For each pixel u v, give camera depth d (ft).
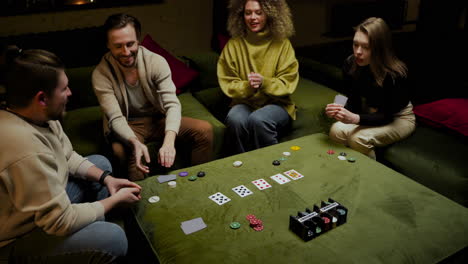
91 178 6.17
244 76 9.34
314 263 4.76
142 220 5.64
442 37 14.80
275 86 8.79
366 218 5.59
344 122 7.89
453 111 8.55
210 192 6.18
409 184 6.41
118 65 7.73
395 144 8.20
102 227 5.30
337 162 7.05
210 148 8.50
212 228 5.39
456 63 11.17
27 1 10.88
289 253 4.92
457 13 17.58
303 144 7.73
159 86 7.98
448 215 5.69
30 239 4.98
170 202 5.96
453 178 7.19
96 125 8.76
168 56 10.43
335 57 12.25
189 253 4.96
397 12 17.70
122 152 7.68
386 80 7.84
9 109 4.76
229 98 10.14
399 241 5.16
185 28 13.64
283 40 9.29
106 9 12.12
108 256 5.27
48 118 4.92
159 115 8.53
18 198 4.54
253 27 8.91
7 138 4.45
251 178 6.56
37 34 10.84
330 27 16.78
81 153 7.91
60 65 4.73
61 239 5.05
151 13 12.84
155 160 8.50
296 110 9.59
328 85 11.12
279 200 5.97
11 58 5.09
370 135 7.98
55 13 11.42
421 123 9.04
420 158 7.70
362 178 6.55
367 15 17.13
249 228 5.38
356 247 5.03
